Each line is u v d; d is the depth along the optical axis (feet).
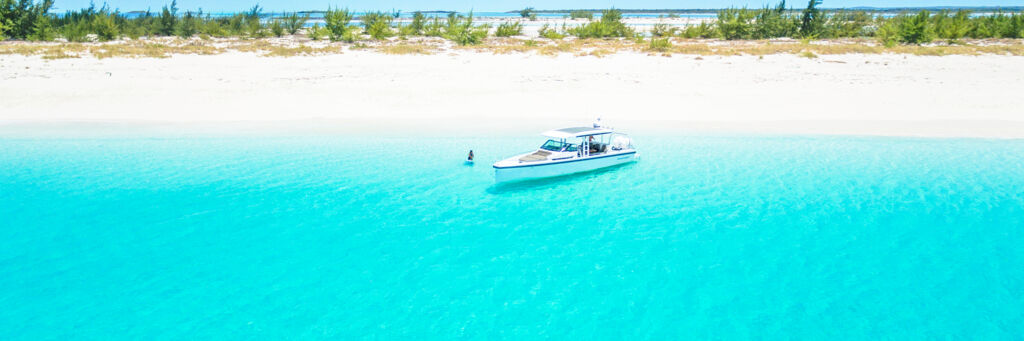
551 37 248.32
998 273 52.11
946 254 56.03
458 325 44.73
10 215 65.26
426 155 90.94
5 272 52.31
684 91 133.18
